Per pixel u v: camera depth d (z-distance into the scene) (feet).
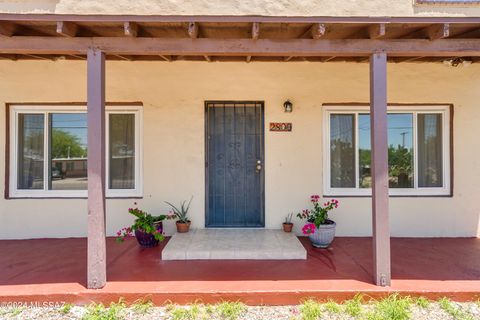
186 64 16.92
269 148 17.11
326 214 15.62
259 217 17.53
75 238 16.83
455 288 10.98
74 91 16.83
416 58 15.92
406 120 17.44
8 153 16.78
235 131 17.47
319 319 9.93
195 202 17.12
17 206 16.74
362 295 10.77
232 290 10.83
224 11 13.48
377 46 11.39
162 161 17.04
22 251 14.78
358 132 17.31
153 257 13.98
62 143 17.16
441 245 15.69
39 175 17.13
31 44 11.14
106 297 10.68
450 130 17.20
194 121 17.03
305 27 11.39
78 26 11.07
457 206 17.13
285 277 11.89
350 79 17.06
